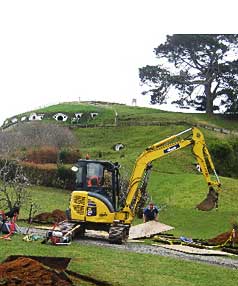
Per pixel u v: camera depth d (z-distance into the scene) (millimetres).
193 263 18562
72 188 47562
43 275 13094
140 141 83500
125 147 81125
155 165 62938
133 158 65125
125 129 92250
